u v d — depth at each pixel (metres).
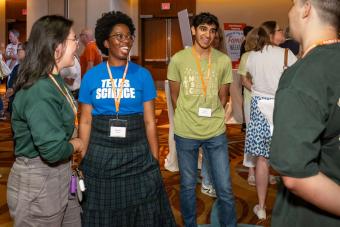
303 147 0.98
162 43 13.87
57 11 11.62
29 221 1.74
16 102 1.72
